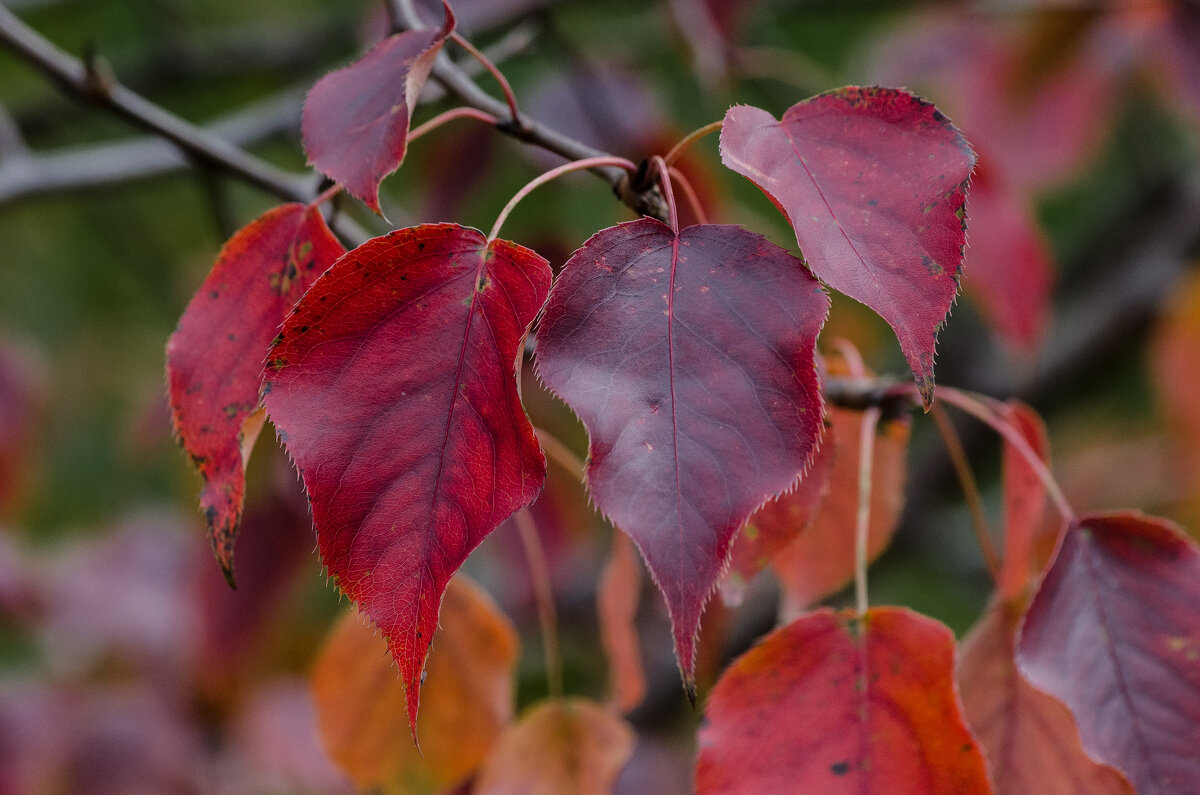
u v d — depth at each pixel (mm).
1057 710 882
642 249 805
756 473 790
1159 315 2152
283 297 858
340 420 798
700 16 1540
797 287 801
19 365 1906
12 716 1613
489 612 942
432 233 801
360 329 800
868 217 808
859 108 819
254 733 1605
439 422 799
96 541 1880
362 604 797
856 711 854
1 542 1808
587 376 794
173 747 1609
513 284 801
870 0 2041
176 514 1943
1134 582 872
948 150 811
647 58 1964
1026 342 1214
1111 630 870
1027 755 884
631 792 1640
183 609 1722
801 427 792
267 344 856
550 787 925
